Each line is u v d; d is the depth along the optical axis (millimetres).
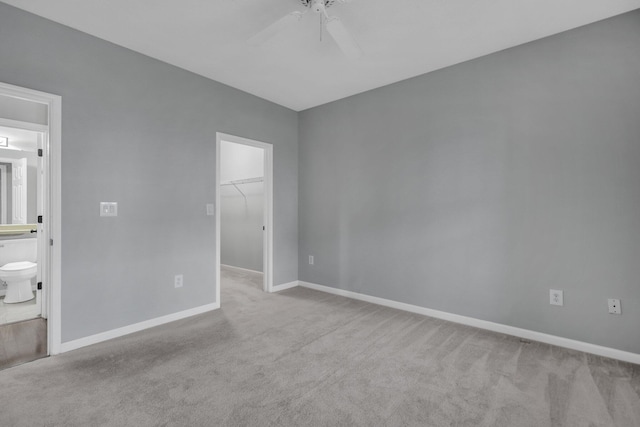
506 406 1680
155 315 2811
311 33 2416
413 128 3201
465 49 2654
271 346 2395
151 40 2527
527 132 2545
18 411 1612
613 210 2205
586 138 2297
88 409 1636
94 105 2449
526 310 2561
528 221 2545
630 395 1767
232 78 3242
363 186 3615
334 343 2451
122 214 2602
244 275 4934
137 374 1980
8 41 2074
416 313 3174
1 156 4215
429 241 3094
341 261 3830
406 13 2166
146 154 2750
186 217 3041
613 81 2201
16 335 2584
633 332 2141
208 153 3227
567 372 2016
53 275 2246
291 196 4223
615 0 2025
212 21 2281
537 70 2500
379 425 1536
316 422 1554
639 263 2119
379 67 2990
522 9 2121
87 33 2416
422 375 1987
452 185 2945
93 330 2441
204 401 1710
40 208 3125
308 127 4184
